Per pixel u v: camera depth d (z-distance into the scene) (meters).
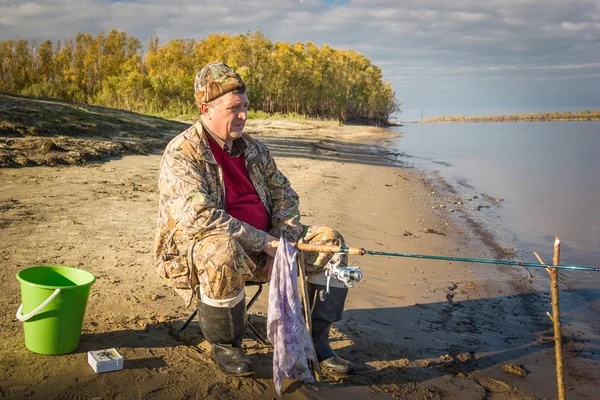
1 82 89.75
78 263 5.32
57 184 9.54
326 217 9.21
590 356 4.48
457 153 30.39
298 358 3.25
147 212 7.88
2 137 13.00
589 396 3.81
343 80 99.31
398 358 4.02
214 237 3.23
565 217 11.53
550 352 4.52
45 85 79.12
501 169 21.77
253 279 3.59
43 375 3.14
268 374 3.44
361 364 3.81
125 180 10.43
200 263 3.21
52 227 6.65
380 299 5.38
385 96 115.12
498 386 3.84
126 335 3.74
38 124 14.46
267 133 33.50
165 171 3.38
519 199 14.00
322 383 3.45
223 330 3.29
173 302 4.45
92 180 10.18
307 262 3.46
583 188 16.41
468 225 10.03
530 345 4.62
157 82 53.09
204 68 3.44
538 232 9.93
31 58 93.06
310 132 39.03
